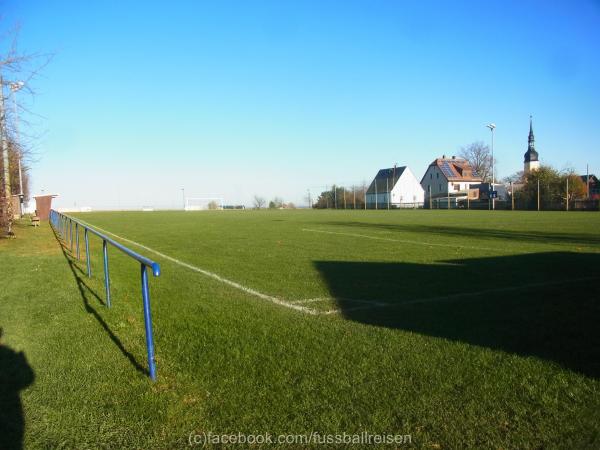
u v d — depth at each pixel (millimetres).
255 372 3982
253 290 7508
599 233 17547
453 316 5641
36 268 10141
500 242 14547
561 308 5930
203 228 23453
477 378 3740
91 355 4551
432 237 16688
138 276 9180
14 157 18656
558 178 46562
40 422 3234
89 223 28641
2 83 16078
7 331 5348
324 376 3857
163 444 2926
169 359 4375
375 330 5129
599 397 3359
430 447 2799
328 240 16078
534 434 2906
